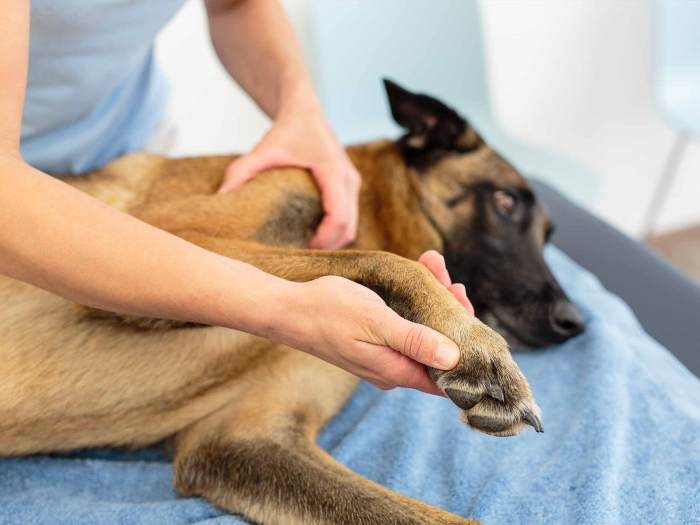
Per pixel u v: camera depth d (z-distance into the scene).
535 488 1.28
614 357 1.62
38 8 1.30
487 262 1.91
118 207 1.66
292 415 1.45
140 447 1.47
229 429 1.40
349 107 3.29
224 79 3.12
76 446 1.40
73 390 1.33
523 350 1.81
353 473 1.28
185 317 0.96
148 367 1.37
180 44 3.00
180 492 1.34
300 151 1.68
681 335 1.92
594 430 1.40
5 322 1.33
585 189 3.78
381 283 1.16
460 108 3.46
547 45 3.49
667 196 4.06
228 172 1.63
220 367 1.42
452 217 1.93
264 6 1.87
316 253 1.28
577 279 2.04
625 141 3.81
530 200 2.01
